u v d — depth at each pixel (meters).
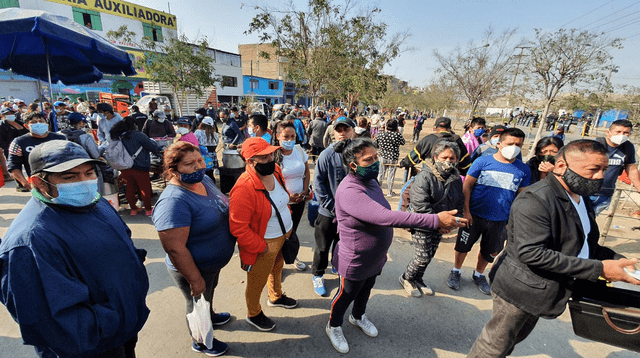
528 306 1.74
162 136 6.64
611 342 1.71
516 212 1.75
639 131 8.59
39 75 5.82
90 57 5.56
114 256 1.46
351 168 2.02
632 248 4.36
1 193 6.00
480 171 3.07
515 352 2.52
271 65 43.66
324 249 3.07
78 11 21.72
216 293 3.15
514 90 14.31
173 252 1.83
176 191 1.89
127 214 5.08
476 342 2.02
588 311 1.71
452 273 3.40
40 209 1.29
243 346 2.49
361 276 2.22
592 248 1.91
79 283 1.29
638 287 1.70
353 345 2.54
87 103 14.28
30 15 3.67
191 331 2.13
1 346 2.41
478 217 3.12
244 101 27.86
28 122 3.64
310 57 10.70
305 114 11.09
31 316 1.18
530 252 1.63
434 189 2.80
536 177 3.39
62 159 1.27
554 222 1.65
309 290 3.26
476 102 15.95
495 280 1.92
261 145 2.12
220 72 31.98
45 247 1.21
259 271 2.42
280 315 2.87
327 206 2.95
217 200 2.16
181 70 16.97
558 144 3.16
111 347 1.51
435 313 2.96
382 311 2.97
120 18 23.97
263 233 2.29
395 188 7.33
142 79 23.83
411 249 4.26
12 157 3.67
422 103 37.16
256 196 2.15
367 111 19.58
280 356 2.41
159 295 3.10
